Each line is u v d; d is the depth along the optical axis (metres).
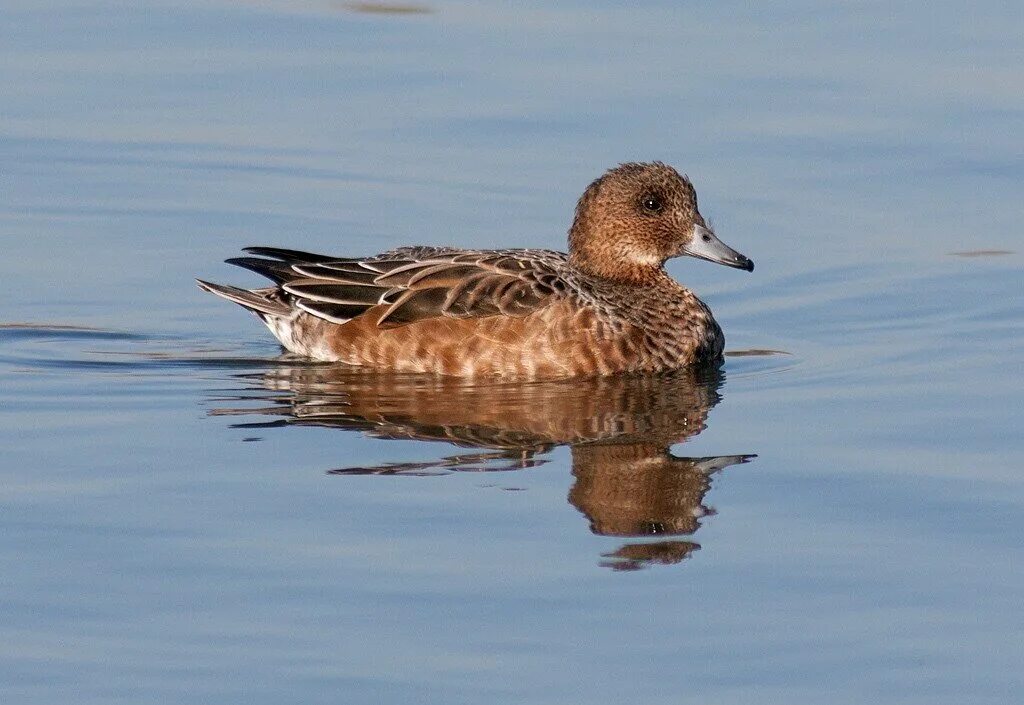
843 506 12.05
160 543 11.33
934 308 17.08
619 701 9.55
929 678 9.81
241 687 9.65
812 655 10.05
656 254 16.16
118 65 22.78
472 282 15.52
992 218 19.09
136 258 18.55
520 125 21.19
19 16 24.25
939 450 13.09
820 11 24.47
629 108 21.50
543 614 10.48
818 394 14.66
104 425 13.73
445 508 11.95
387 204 19.66
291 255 16.22
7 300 17.31
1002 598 10.66
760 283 18.03
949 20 24.02
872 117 21.31
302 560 11.13
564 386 15.05
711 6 24.72
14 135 21.02
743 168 20.22
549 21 24.20
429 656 9.98
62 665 9.85
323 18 24.45
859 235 18.88
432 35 23.81
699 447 13.27
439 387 14.98
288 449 13.12
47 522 11.63
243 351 16.22
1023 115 21.23
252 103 21.84
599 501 12.09
